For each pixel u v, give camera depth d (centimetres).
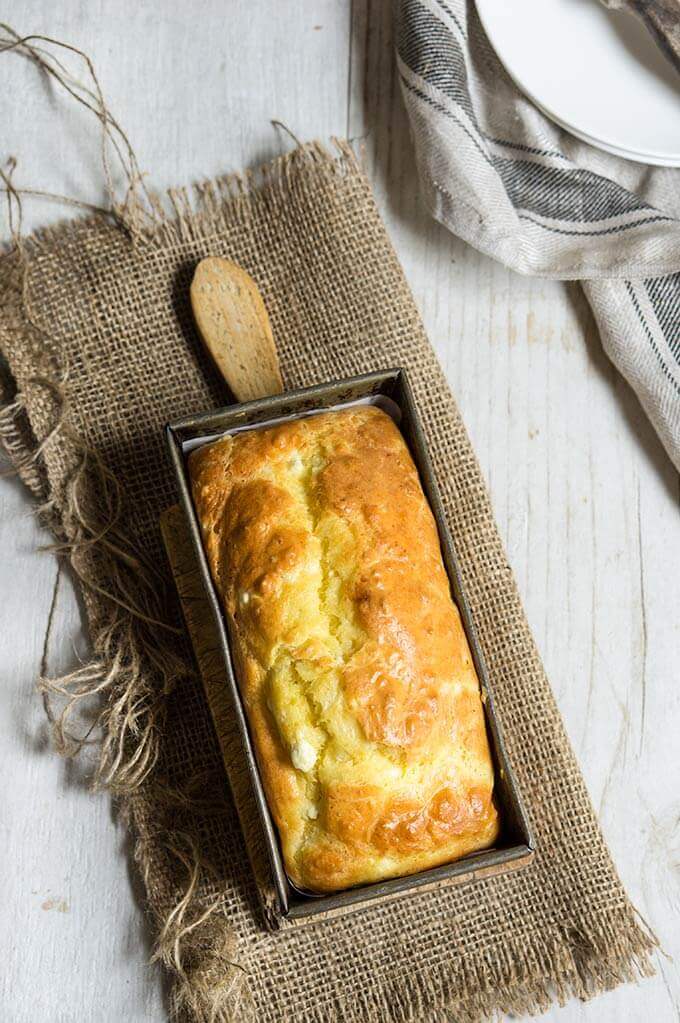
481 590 102
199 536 94
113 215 106
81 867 103
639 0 101
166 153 108
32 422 104
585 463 107
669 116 104
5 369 105
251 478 94
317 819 90
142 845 101
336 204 105
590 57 104
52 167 107
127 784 99
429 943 100
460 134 103
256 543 92
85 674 104
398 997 99
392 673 90
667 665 106
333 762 90
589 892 100
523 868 101
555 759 101
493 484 107
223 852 100
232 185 107
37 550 102
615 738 105
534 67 104
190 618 101
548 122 107
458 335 108
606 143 103
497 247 103
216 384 105
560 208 105
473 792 91
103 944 102
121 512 103
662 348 104
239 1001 99
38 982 101
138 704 100
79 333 105
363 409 96
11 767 103
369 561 91
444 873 89
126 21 109
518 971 100
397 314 105
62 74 108
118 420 104
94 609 103
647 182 107
